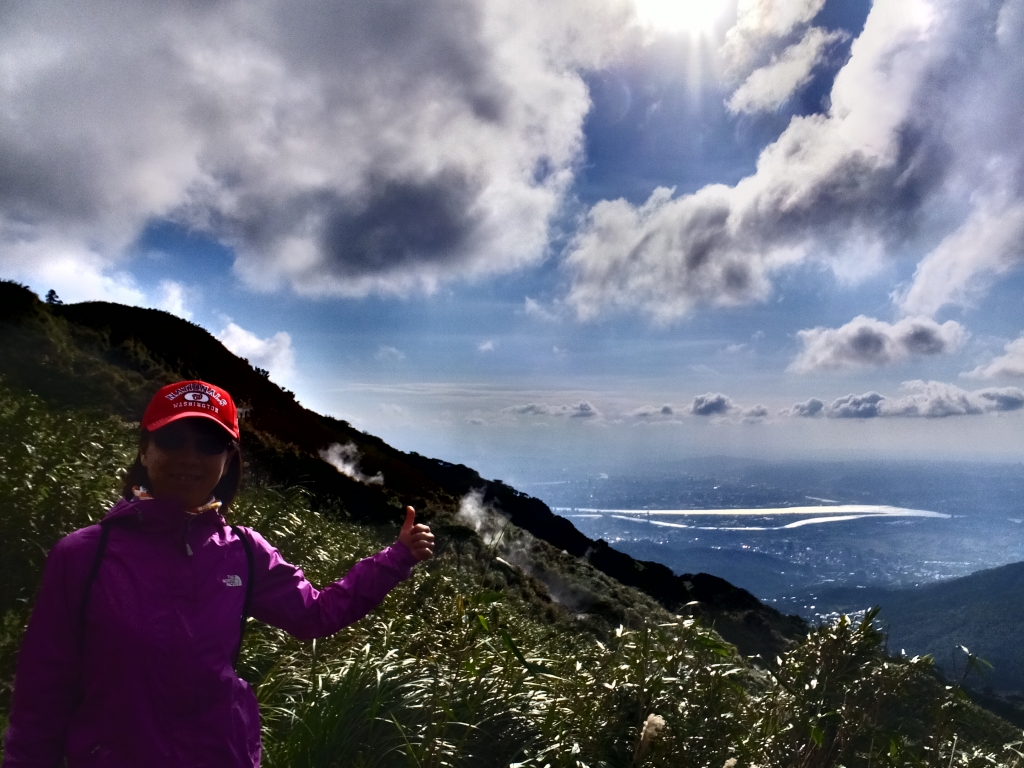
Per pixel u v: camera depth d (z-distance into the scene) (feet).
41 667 6.64
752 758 12.55
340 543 33.19
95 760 6.48
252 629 15.90
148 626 6.61
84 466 23.99
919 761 12.44
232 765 6.84
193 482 7.35
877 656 13.42
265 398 171.32
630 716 12.37
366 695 12.58
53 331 87.35
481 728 12.62
